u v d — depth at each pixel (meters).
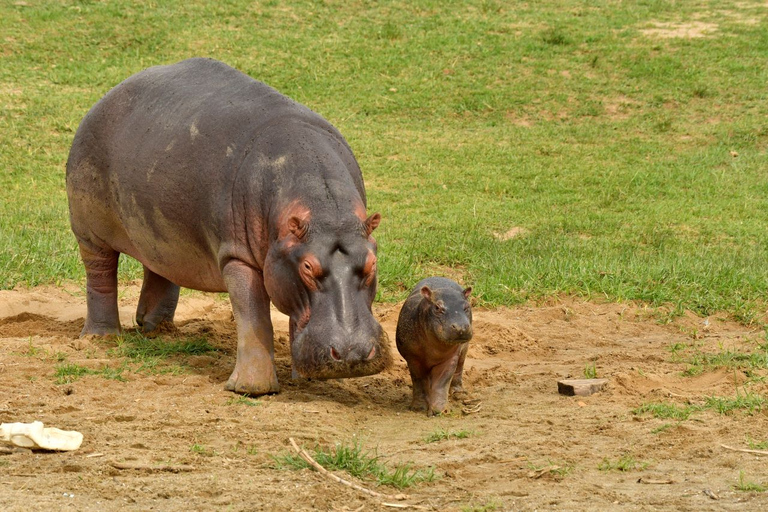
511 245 37.72
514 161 55.09
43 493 12.59
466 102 63.56
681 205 47.28
